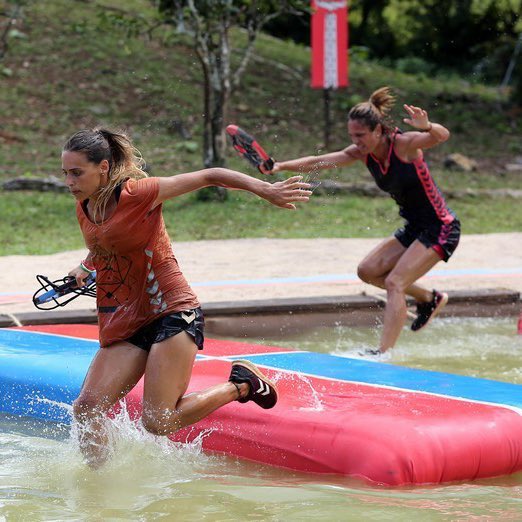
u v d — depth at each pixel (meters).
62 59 75.12
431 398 16.66
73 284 16.30
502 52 97.00
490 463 14.87
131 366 14.87
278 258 38.84
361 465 14.34
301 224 49.53
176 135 67.94
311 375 18.52
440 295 25.12
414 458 14.20
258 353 20.58
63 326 23.97
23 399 18.86
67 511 13.54
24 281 32.34
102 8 74.62
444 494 13.97
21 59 73.94
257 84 78.50
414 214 23.47
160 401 14.39
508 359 24.44
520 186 64.94
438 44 106.62
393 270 23.55
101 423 15.01
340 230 47.75
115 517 13.29
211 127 52.62
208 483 14.64
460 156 69.19
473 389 17.45
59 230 46.16
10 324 25.88
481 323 29.61
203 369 18.52
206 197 55.16
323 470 14.73
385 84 86.56
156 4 52.25
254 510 13.43
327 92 65.81
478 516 13.06
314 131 72.38
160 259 14.55
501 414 15.73
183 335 14.46
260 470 15.23
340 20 61.38
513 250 42.06
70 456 16.06
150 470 15.29
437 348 25.69
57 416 18.20
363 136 22.48
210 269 36.00
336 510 13.30
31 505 13.77
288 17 101.00
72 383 18.41
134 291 14.68
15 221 47.81
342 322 28.92
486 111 85.56
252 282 33.16
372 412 15.60
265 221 49.94
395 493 13.88
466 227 50.12
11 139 64.25
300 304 28.81
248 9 52.72
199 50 51.25
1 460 15.91
